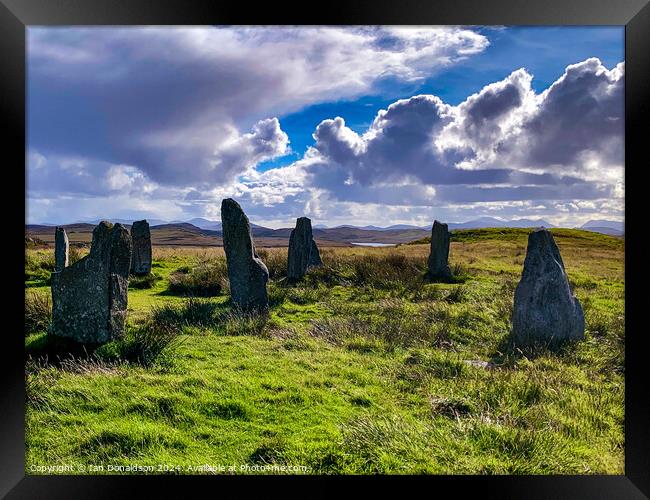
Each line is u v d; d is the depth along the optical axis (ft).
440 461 17.12
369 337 30.89
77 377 22.13
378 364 26.11
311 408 20.40
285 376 23.61
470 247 113.91
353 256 63.77
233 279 37.81
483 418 19.20
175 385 21.70
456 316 35.55
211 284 45.42
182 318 33.58
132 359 25.12
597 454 17.87
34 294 31.89
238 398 20.71
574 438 18.69
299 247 51.16
